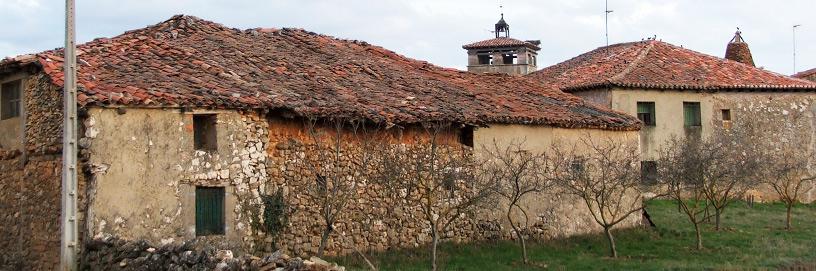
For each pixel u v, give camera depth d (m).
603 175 18.62
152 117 14.05
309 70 18.92
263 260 10.69
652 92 28.00
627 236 20.16
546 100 22.33
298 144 15.93
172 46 17.50
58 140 13.95
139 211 13.80
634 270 15.59
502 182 18.45
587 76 29.12
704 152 23.72
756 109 29.22
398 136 17.28
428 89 19.98
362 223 16.59
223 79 16.16
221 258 11.04
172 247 11.88
